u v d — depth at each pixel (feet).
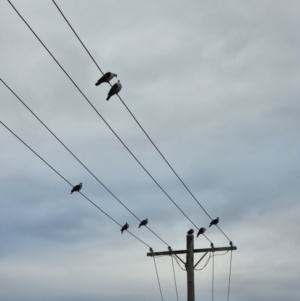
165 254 82.79
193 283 80.02
